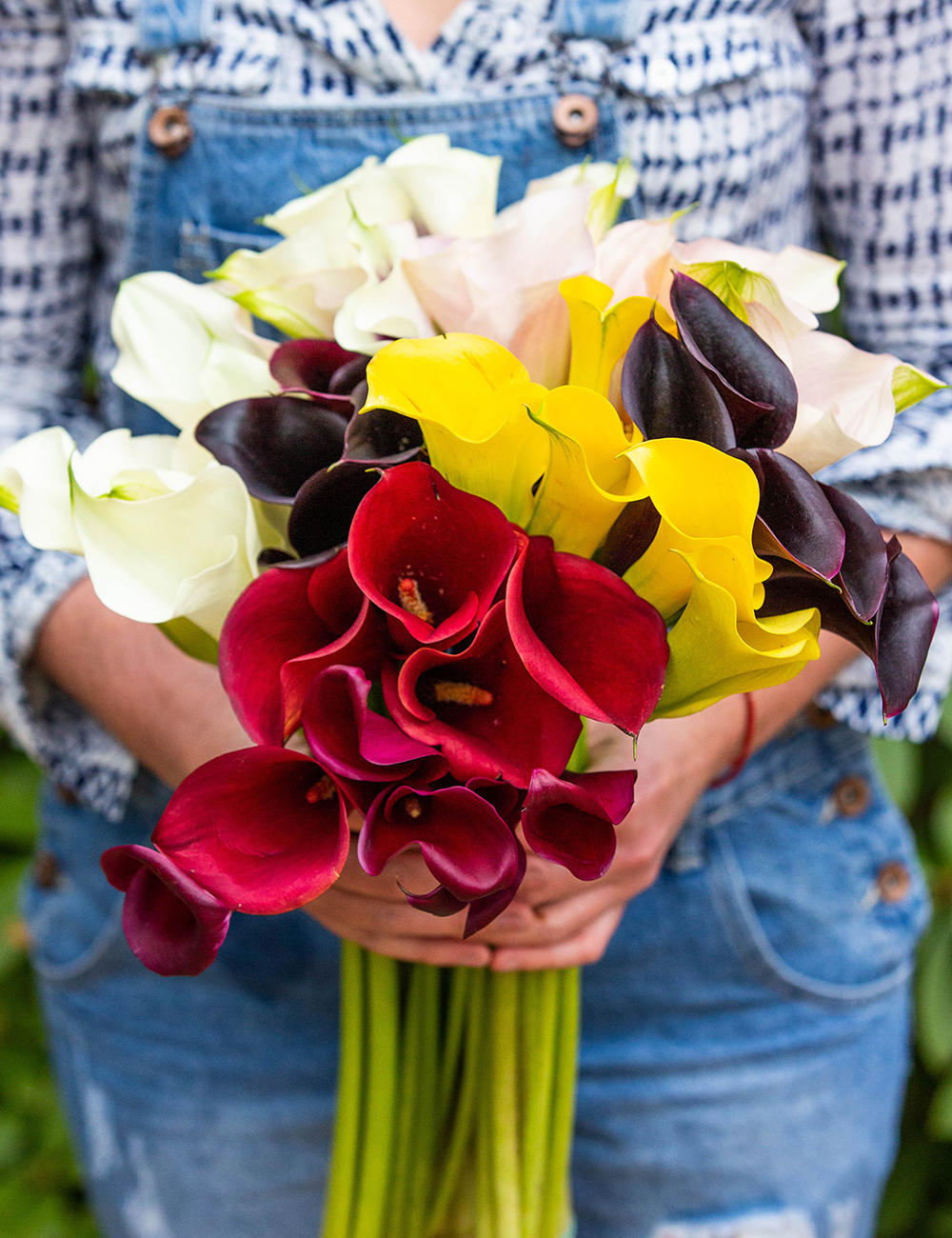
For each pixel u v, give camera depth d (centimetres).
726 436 82
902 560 84
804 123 105
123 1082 115
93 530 83
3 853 176
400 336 87
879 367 86
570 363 87
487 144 101
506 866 80
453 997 101
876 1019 114
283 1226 115
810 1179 114
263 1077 112
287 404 85
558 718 82
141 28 102
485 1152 100
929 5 101
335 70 102
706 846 109
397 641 82
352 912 94
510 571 80
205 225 103
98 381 113
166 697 99
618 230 87
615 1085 113
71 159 108
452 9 101
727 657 83
